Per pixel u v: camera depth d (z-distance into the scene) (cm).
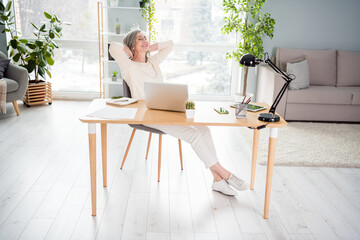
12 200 254
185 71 562
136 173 303
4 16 482
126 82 291
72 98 555
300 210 253
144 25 527
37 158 328
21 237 213
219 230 227
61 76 556
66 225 227
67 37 542
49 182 283
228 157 346
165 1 530
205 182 291
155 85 232
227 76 564
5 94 428
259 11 465
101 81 523
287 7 505
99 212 243
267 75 475
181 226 230
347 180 304
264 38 516
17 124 422
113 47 285
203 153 256
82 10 532
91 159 229
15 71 450
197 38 547
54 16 488
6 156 330
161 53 308
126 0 516
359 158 346
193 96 567
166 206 253
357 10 511
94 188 234
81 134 395
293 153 354
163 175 301
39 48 491
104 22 526
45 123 429
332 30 516
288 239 220
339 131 429
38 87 498
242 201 263
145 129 266
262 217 243
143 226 229
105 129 267
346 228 233
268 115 230
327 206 260
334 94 449
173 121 216
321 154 353
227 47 548
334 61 499
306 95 448
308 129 432
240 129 429
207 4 533
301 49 502
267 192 237
